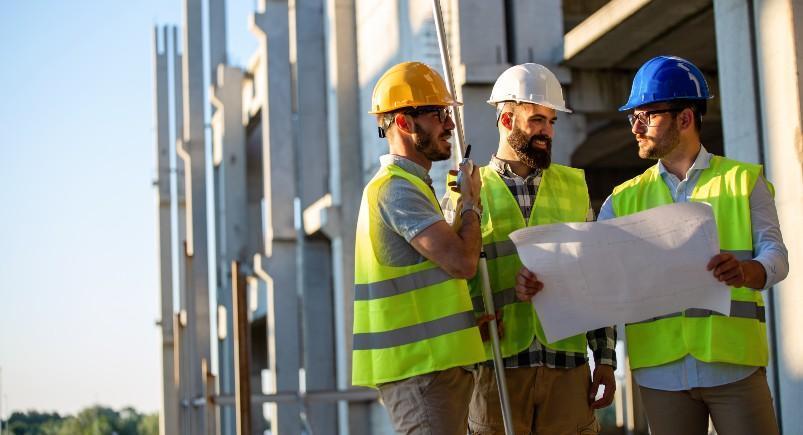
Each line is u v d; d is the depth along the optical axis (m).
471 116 13.62
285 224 22.73
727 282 5.31
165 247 36.34
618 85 14.39
